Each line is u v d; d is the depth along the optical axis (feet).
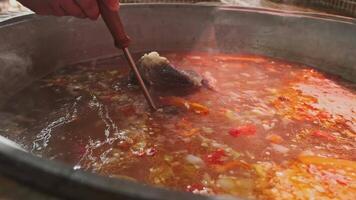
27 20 2.09
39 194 0.73
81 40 2.40
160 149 1.58
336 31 2.45
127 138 1.65
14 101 1.91
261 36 2.66
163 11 2.61
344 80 2.38
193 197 0.71
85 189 0.72
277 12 2.63
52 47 2.24
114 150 1.57
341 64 2.44
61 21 2.25
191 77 2.07
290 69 2.49
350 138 1.72
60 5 1.61
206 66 2.45
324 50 2.50
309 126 1.79
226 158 1.54
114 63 2.44
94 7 1.62
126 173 1.44
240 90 2.12
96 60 2.47
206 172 1.46
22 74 2.04
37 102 1.91
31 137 1.64
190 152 1.57
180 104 1.92
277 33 2.63
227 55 2.68
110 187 0.72
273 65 2.54
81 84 2.11
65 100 1.94
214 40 2.71
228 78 2.28
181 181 1.41
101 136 1.66
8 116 1.78
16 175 0.76
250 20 2.66
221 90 2.10
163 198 0.70
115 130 1.71
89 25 2.40
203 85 2.13
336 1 3.22
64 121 1.77
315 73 2.45
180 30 2.67
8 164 0.77
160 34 2.65
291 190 1.38
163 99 1.96
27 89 2.03
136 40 2.60
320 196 1.36
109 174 1.43
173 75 2.04
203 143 1.63
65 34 2.30
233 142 1.64
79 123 1.75
